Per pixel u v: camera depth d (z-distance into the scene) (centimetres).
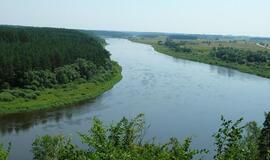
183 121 7150
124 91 9725
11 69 8744
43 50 10700
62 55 10325
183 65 15425
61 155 1345
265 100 9125
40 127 6600
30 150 5009
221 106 8388
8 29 13450
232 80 12006
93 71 10862
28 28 17762
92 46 13600
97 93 9344
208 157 5266
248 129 3841
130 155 1147
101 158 1136
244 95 9656
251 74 13650
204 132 6556
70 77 9944
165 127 6750
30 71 9012
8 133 6216
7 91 8419
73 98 8706
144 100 8744
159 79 11569
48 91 8981
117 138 1347
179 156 1198
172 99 8900
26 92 8531
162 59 17388
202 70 14100
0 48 10006
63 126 6662
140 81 11144
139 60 16450
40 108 7875
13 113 7462
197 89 10188
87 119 7150
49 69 9694
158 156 1180
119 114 7519
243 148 1305
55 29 18862
